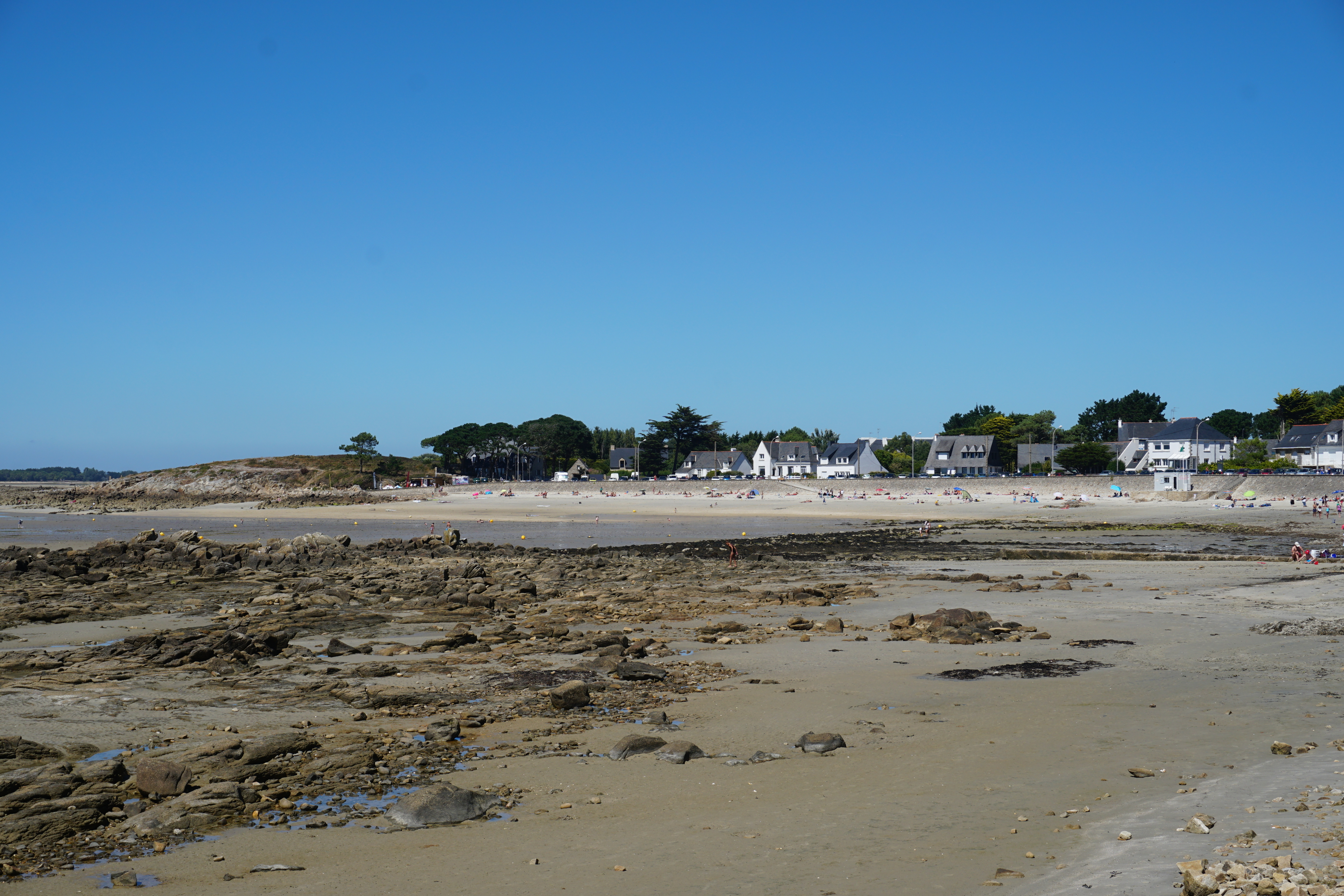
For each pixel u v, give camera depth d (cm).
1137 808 1125
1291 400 16775
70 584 4206
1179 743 1445
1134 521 8356
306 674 2159
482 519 10350
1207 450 14838
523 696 1917
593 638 2609
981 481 13362
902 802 1204
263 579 4338
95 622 3142
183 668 2245
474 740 1577
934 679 2027
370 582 4125
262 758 1437
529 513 11250
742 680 2041
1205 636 2494
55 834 1127
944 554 5644
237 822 1179
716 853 1034
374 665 2275
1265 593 3300
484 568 4566
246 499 16112
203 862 1044
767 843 1063
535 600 3606
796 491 14125
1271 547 5872
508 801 1248
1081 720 1623
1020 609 3078
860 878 941
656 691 1944
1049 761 1380
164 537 5953
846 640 2575
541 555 5697
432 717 1752
